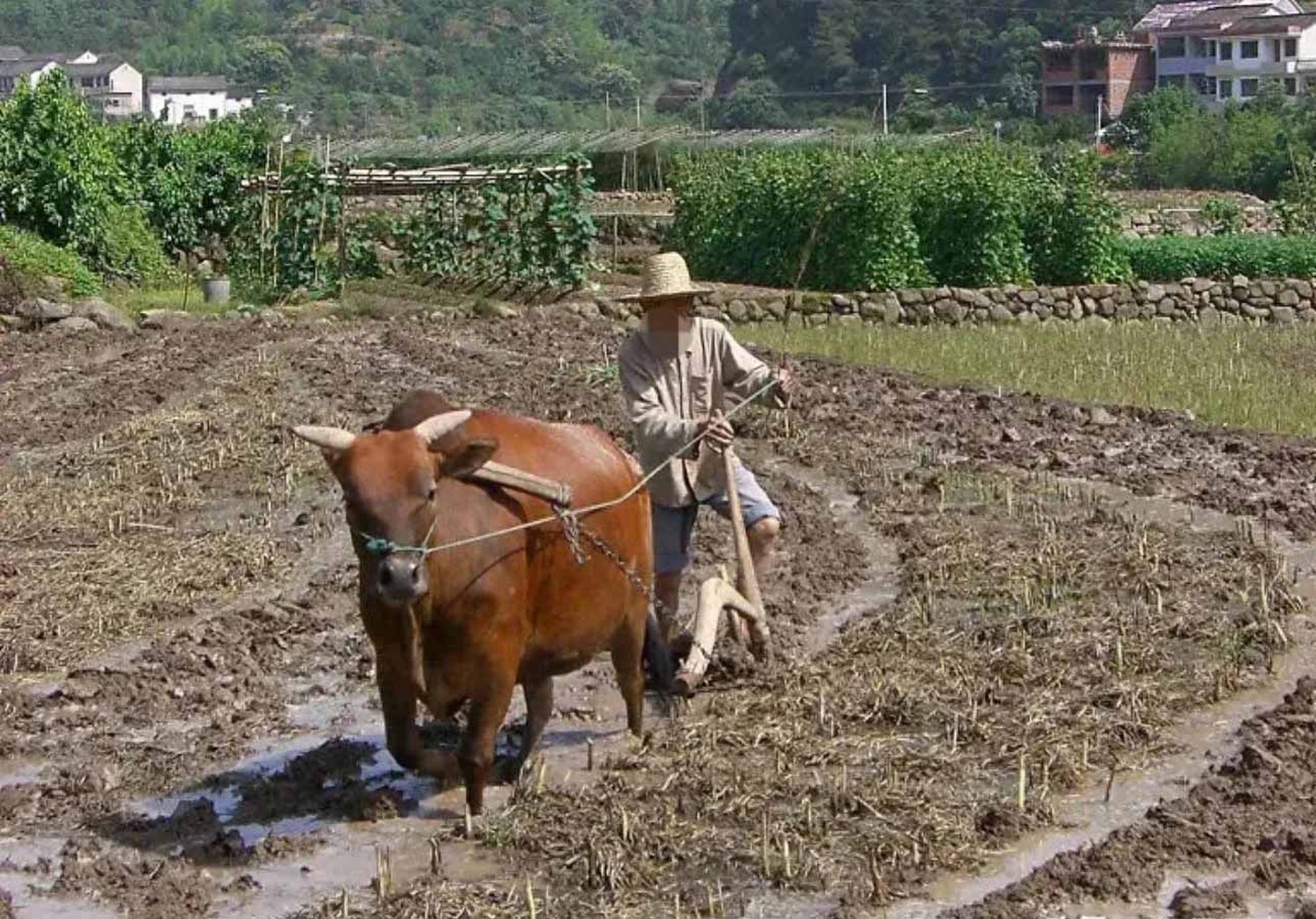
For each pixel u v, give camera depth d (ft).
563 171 100.07
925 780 26.76
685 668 28.96
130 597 37.96
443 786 27.27
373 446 23.12
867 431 55.57
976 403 60.95
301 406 59.26
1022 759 26.45
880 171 98.27
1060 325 91.35
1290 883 23.24
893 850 24.13
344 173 104.78
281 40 427.33
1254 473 49.39
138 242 110.22
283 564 40.83
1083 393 65.46
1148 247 104.78
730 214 107.96
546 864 24.21
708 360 29.91
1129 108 243.81
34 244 94.48
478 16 419.95
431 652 24.29
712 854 24.16
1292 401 63.16
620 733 29.66
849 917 22.41
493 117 349.20
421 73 403.54
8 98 111.34
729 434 29.19
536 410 58.08
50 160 104.42
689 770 27.12
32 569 40.47
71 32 493.77
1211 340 81.41
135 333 82.58
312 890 23.79
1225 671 31.55
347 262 111.55
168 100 329.31
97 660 34.45
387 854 24.40
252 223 113.39
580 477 26.18
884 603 37.11
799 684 31.01
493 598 24.21
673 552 30.68
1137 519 42.86
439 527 23.77
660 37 429.79
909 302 93.71
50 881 24.32
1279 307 97.50
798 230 101.91
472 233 114.21
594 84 386.52
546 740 29.40
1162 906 22.80
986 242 99.25
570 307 90.53
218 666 33.40
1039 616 34.63
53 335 82.33
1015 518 43.80
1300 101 255.29
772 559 36.37
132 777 28.22
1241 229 135.03
